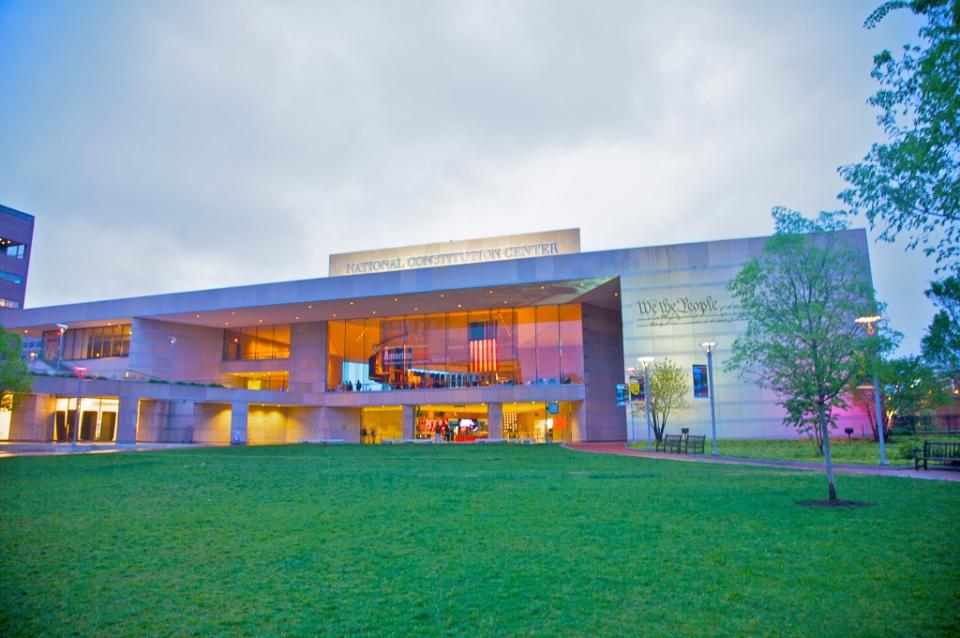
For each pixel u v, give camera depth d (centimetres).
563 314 6166
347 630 657
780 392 1714
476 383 6288
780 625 655
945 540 1014
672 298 4919
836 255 1611
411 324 6619
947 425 4975
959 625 647
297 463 2983
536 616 690
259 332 7094
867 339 1507
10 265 8931
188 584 822
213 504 1522
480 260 6109
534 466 2711
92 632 657
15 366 3647
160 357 6588
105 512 1398
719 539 1048
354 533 1138
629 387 4541
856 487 1719
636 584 801
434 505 1480
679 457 3231
